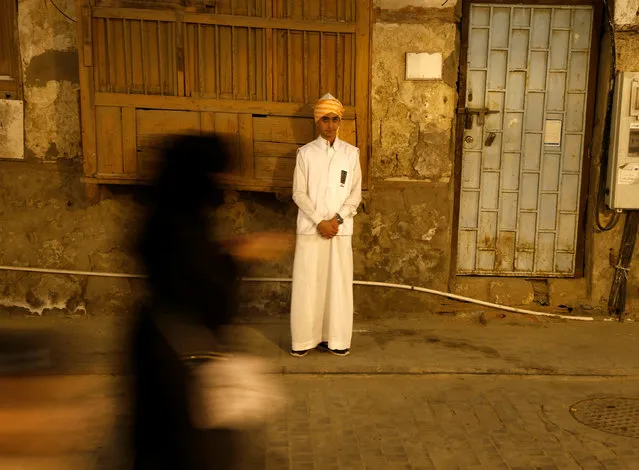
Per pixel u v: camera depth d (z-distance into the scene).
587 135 6.31
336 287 5.20
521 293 6.43
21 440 2.07
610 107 6.11
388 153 6.08
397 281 6.23
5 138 5.93
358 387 4.80
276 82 5.57
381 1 5.91
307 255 5.17
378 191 6.12
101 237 6.07
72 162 5.99
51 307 6.12
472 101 6.26
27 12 5.82
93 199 5.71
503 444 3.96
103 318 6.11
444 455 3.82
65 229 6.05
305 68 5.56
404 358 5.25
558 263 6.45
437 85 6.01
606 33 6.11
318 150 5.14
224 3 5.45
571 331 6.02
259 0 5.46
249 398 2.32
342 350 5.28
